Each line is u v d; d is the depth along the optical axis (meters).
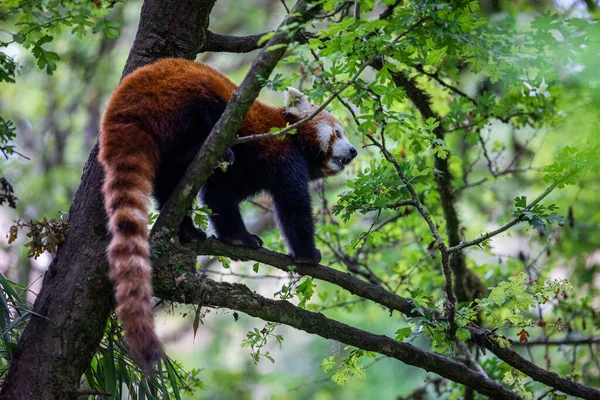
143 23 7.56
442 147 7.34
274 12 19.39
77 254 6.43
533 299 7.04
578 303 11.37
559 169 6.70
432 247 10.37
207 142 6.19
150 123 6.66
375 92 6.33
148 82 6.92
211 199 7.89
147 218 5.95
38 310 6.22
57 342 6.05
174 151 6.99
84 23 6.89
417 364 7.64
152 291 5.98
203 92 7.09
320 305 11.04
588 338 10.51
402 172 7.19
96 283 6.27
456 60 9.87
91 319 6.21
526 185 13.97
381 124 6.70
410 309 7.50
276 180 8.10
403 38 6.45
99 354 7.04
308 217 8.00
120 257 5.56
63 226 6.57
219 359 17.25
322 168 9.23
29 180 17.34
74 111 18.72
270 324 7.50
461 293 10.64
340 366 7.66
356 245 7.75
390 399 16.81
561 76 8.68
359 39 6.17
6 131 6.85
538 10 11.70
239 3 19.11
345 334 7.39
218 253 7.46
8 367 6.50
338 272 7.65
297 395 17.39
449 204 10.44
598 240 12.34
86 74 18.41
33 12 6.88
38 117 18.73
